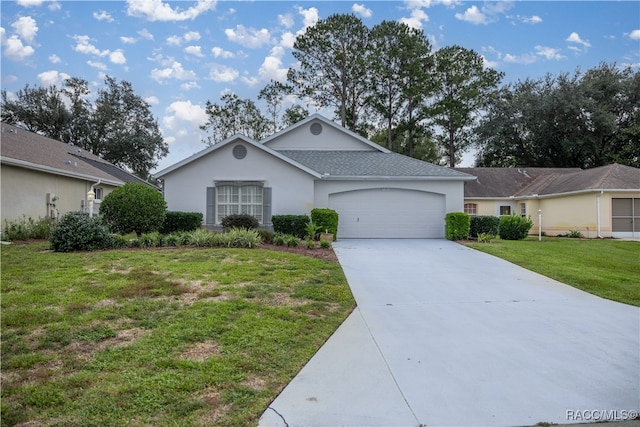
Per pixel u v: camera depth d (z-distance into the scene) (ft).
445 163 152.05
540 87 122.01
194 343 15.74
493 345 17.35
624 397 12.91
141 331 16.62
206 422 10.71
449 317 21.38
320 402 12.25
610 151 114.32
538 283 29.30
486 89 122.83
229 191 52.70
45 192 51.29
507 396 12.88
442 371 14.70
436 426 11.15
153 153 131.54
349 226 55.72
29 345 14.88
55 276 24.16
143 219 42.22
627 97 112.06
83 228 33.81
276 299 22.18
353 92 120.47
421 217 56.03
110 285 22.57
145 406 11.26
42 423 10.33
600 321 20.80
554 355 16.30
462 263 36.27
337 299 23.45
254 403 11.85
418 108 121.19
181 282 24.25
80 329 16.43
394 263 35.96
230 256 32.63
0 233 40.63
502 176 91.30
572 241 55.36
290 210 53.01
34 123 118.62
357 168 58.23
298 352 15.85
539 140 118.32
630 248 48.75
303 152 67.67
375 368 14.85
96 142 126.00
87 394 11.71
